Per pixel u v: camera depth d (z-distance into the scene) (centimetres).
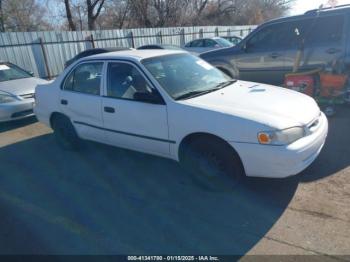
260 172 278
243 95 330
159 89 327
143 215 288
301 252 225
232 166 294
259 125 267
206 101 313
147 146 349
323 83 506
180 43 1845
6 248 257
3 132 594
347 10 500
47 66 1231
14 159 450
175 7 2586
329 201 282
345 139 417
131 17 2541
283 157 262
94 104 385
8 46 1107
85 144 457
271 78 611
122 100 355
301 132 276
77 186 354
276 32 588
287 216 267
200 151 312
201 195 313
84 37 1345
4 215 305
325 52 527
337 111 539
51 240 263
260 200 294
